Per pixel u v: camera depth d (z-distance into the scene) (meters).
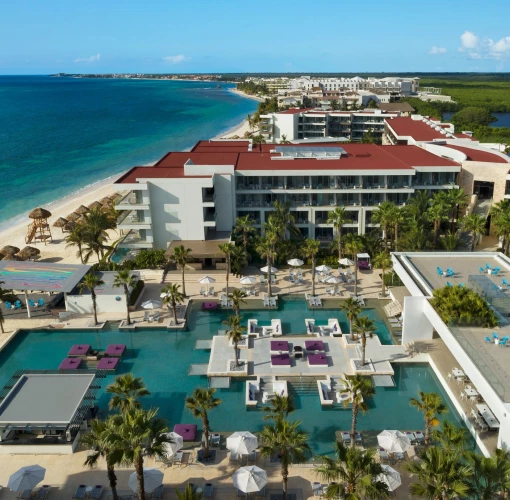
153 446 29.91
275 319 63.28
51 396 44.84
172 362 55.38
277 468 39.66
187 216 80.62
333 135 187.88
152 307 64.00
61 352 57.84
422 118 165.38
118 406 42.31
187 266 78.94
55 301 68.62
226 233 85.19
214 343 58.22
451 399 47.59
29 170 157.88
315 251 68.31
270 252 70.19
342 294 70.50
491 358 42.78
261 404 47.78
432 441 41.53
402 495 36.66
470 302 49.66
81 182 143.12
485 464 29.45
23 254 82.12
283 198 88.00
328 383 50.03
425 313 54.66
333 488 29.48
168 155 102.94
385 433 40.03
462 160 92.88
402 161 93.00
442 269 62.94
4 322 63.75
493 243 86.38
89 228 76.25
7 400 44.12
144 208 78.56
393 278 71.94
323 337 59.62
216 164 90.56
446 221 84.81
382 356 54.94
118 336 61.19
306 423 45.19
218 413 46.69
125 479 38.47
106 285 68.44
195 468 39.69
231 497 36.84
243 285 73.50
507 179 87.38
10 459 40.81
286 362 53.69
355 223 88.00
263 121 192.88
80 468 39.78
